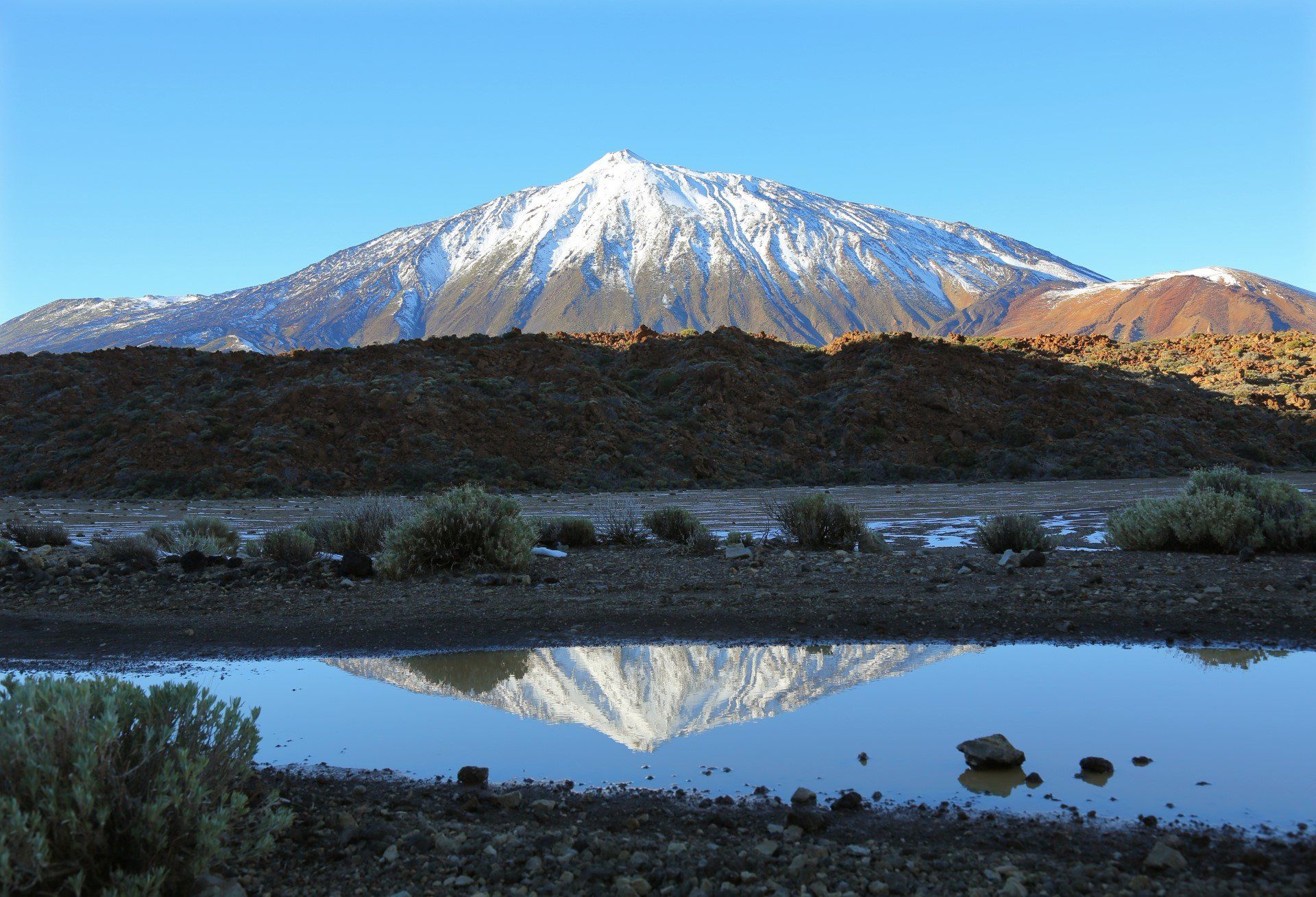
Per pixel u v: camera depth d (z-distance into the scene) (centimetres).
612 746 589
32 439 5450
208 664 852
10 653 914
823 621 948
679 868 391
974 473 5256
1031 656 799
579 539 1834
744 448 5697
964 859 399
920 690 697
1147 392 6288
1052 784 498
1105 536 1805
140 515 3228
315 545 1630
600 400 5791
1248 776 505
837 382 6519
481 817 467
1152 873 384
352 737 616
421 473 4844
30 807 339
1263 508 1459
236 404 5447
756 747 577
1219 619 898
